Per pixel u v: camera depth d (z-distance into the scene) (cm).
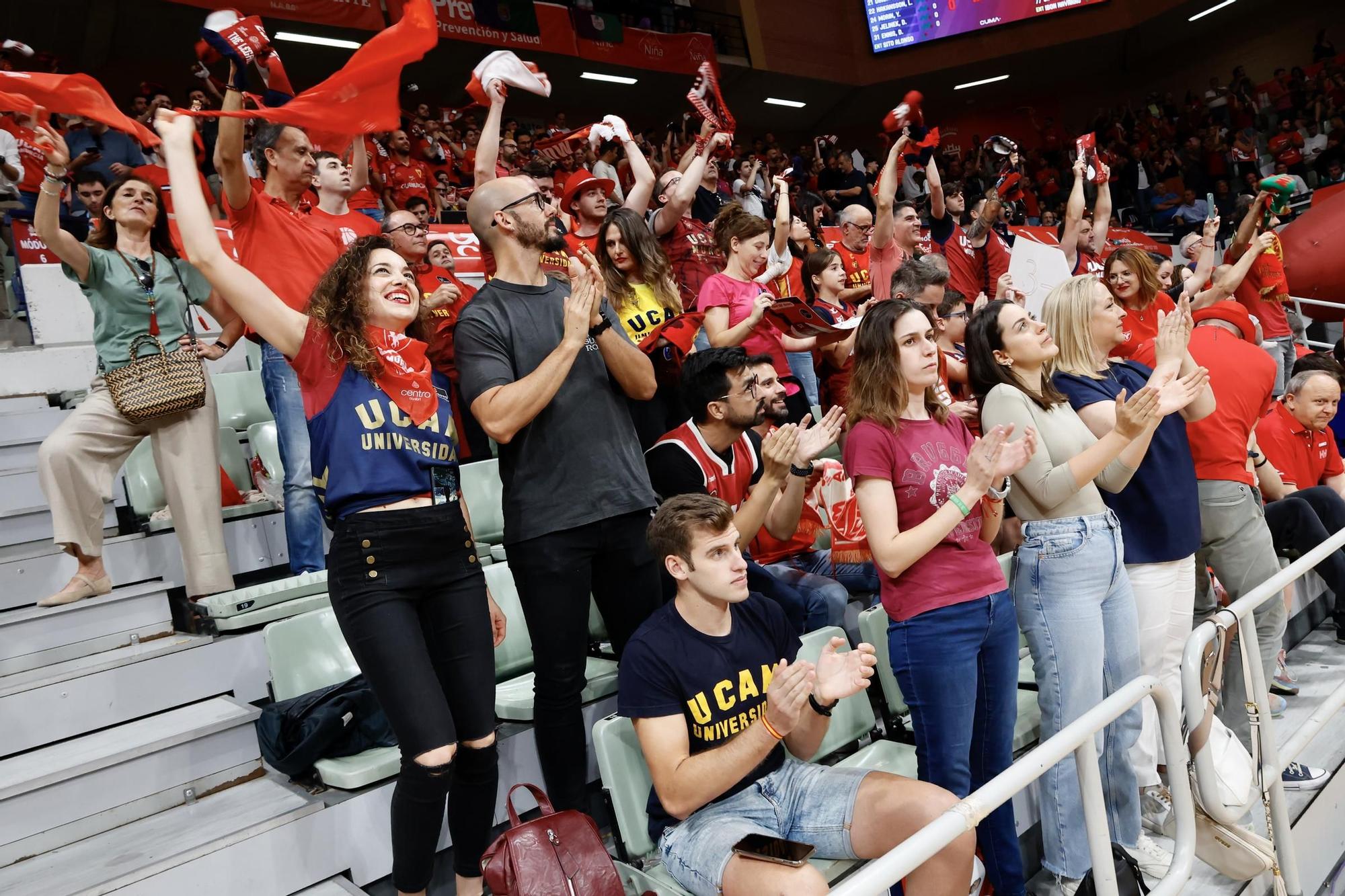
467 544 197
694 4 1446
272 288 290
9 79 180
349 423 186
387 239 198
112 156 545
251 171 561
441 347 315
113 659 256
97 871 197
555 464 218
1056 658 244
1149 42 1620
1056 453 247
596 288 205
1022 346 251
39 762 226
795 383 385
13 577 290
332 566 186
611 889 170
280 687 248
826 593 303
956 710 215
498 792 243
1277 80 1489
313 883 214
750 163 796
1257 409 331
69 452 272
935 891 187
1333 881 304
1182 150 1402
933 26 1575
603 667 280
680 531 201
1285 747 247
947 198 657
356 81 193
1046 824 256
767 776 209
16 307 508
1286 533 399
